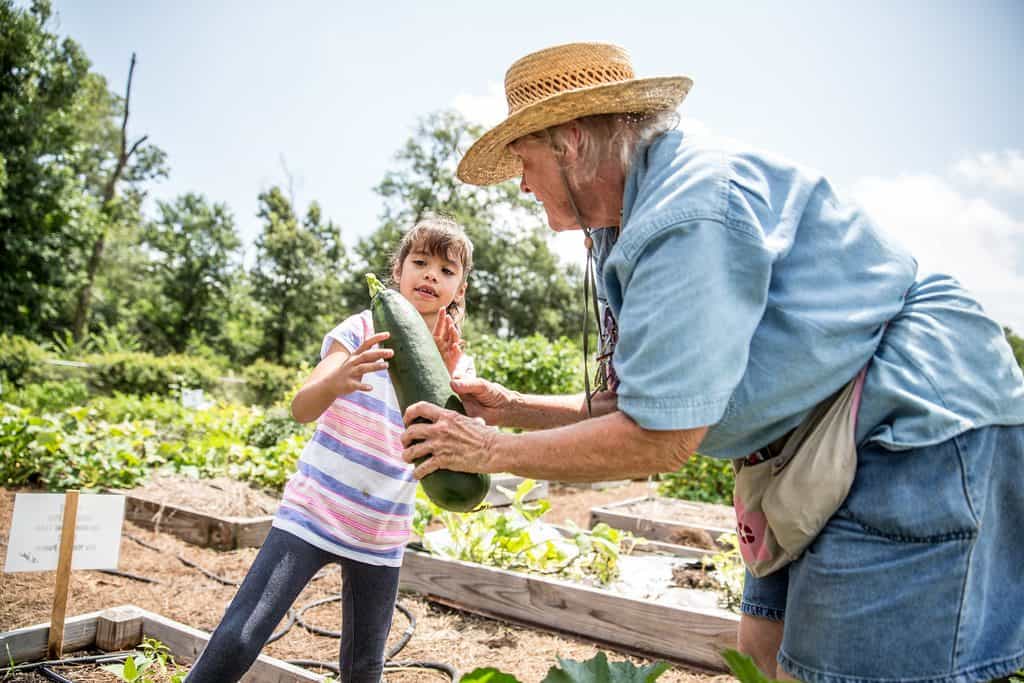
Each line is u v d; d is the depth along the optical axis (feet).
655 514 23.45
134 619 10.82
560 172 6.15
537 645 12.52
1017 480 5.48
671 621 12.01
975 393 5.28
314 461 8.43
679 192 5.16
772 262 5.11
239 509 20.34
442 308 9.02
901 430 5.22
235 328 162.30
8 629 12.03
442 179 154.40
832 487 5.39
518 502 16.07
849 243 5.55
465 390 7.83
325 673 10.89
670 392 4.76
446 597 14.48
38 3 93.25
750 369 5.26
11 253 84.69
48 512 10.33
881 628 5.22
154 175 164.04
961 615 5.13
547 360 40.60
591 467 5.16
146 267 169.07
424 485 6.49
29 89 89.76
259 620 7.57
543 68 6.28
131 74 130.21
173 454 27.32
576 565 16.21
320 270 171.83
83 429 25.03
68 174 89.66
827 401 5.56
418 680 10.87
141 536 19.16
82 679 9.56
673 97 5.90
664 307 4.87
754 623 7.20
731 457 5.87
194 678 7.34
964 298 5.73
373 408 8.60
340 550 8.27
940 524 5.08
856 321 5.27
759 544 6.48
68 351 86.22
